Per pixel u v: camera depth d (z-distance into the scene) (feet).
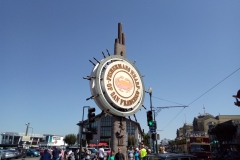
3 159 95.61
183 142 116.57
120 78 56.24
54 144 270.67
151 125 57.93
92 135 42.55
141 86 61.26
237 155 106.42
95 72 53.52
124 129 57.57
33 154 130.21
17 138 310.24
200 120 273.33
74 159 63.31
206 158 84.12
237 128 140.97
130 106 56.13
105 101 51.67
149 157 31.94
